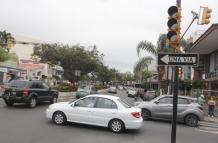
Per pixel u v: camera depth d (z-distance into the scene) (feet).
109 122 45.34
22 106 71.15
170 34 31.73
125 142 38.52
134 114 44.91
